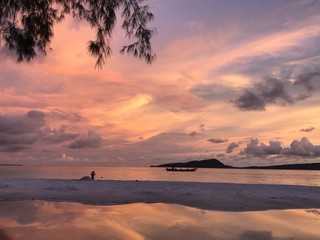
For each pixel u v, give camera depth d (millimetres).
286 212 9141
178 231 6656
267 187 16047
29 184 16047
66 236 6141
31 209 9039
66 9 5953
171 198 11703
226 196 12438
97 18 5680
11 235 6184
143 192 13375
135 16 5727
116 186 15695
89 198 11461
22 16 5812
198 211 9086
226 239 6117
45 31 5973
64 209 9109
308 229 6988
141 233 6469
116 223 7332
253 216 8438
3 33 5785
